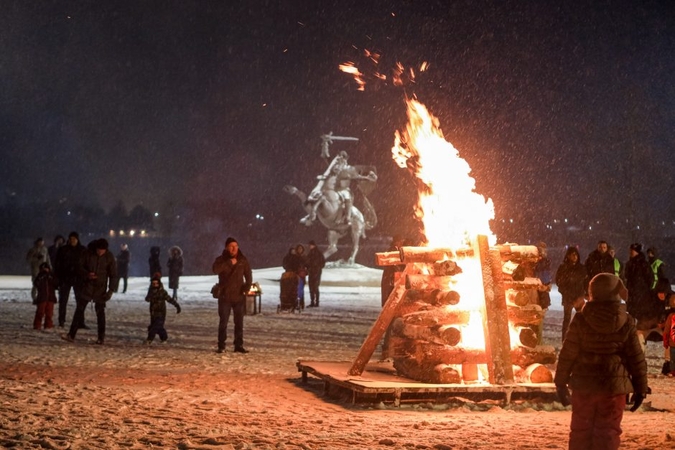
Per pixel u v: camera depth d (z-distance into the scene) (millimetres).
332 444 7707
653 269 19656
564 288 17797
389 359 14523
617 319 6090
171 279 31484
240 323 16141
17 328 19750
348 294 37688
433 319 11039
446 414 9805
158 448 7305
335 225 44781
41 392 10469
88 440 7605
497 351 10719
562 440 7922
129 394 10562
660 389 12547
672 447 7379
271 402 10516
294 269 27500
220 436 7949
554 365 14031
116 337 18500
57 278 19797
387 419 9344
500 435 8219
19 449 7121
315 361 12906
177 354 15547
